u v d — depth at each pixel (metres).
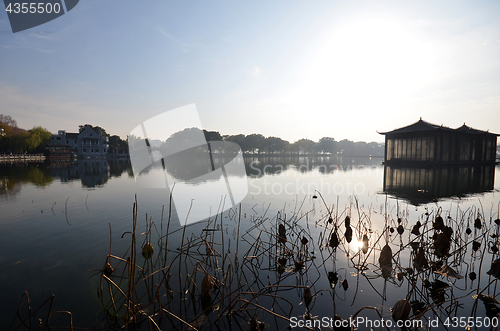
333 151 155.88
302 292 3.35
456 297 3.19
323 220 7.02
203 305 3.08
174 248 4.91
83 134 74.44
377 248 4.90
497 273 3.70
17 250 4.73
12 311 2.89
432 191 12.42
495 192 11.98
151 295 3.29
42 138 70.75
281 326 2.65
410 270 3.94
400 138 43.81
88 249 4.79
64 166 34.97
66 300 3.13
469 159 44.72
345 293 3.31
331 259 4.43
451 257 4.42
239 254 4.66
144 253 3.80
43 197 10.30
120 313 2.88
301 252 4.69
